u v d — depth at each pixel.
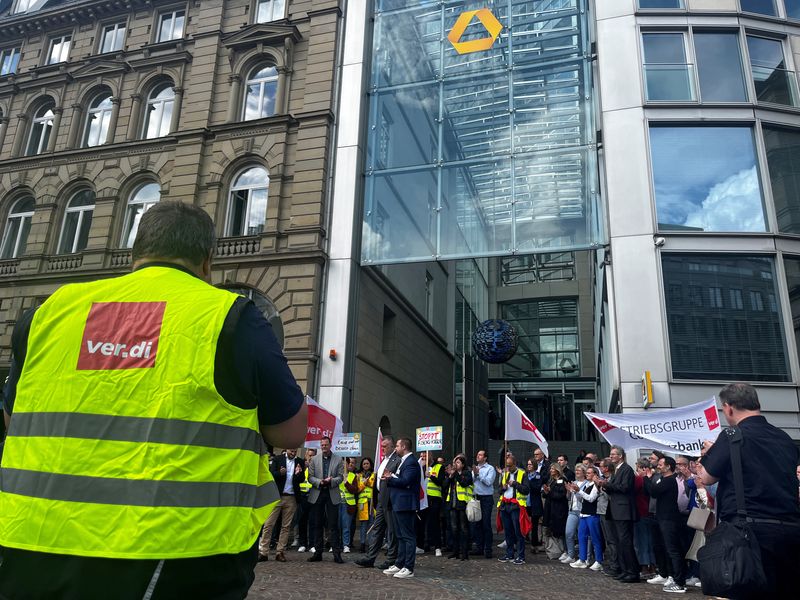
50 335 1.64
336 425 12.46
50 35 22.83
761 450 2.83
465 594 7.59
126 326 1.60
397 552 9.38
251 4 20.25
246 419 1.58
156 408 1.49
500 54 17.67
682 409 10.25
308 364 15.88
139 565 1.34
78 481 1.42
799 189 14.55
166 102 20.52
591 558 10.73
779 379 13.25
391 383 19.67
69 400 1.52
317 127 17.94
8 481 1.49
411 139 17.89
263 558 10.09
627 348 13.63
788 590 2.68
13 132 21.98
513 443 28.17
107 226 19.25
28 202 21.22
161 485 1.41
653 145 14.95
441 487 12.50
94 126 21.12
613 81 15.48
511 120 16.97
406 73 18.56
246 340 1.60
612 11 16.05
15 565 1.38
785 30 15.70
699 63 15.46
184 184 18.66
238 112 19.27
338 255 16.94
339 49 18.91
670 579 8.41
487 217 16.42
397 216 17.34
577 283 34.47
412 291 22.66
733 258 14.09
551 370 33.84
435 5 18.92
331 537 10.28
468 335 30.05
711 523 4.36
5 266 20.12
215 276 17.41
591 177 15.76
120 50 21.14
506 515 11.24
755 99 15.05
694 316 13.69
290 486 10.39
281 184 17.75
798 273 14.02
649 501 9.84
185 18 20.88
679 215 14.40
